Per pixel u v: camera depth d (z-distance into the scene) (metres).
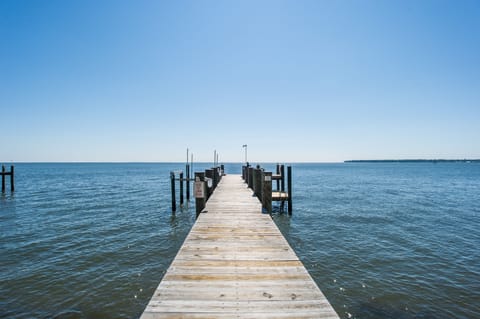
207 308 2.68
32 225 11.04
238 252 4.26
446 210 14.70
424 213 13.88
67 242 8.78
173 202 13.86
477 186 28.80
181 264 3.78
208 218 6.52
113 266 6.84
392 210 14.70
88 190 24.58
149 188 26.97
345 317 4.78
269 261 3.90
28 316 4.69
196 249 4.39
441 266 6.88
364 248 8.32
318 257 7.55
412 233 10.06
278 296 2.92
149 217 12.88
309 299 2.86
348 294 5.51
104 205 16.22
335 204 16.77
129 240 9.11
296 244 8.77
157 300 2.81
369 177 45.50
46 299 5.23
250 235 5.17
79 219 12.27
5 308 4.91
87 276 6.24
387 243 8.83
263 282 3.24
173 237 9.53
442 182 34.38
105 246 8.41
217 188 12.50
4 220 11.99
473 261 7.21
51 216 12.90
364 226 11.17
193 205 16.31
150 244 8.70
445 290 5.64
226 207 7.85
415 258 7.45
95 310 4.90
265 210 7.45
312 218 12.73
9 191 23.11
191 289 3.05
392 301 5.25
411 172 64.94
